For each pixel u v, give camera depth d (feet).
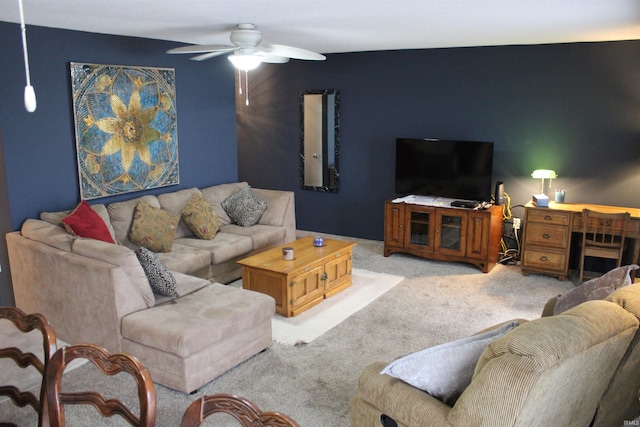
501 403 6.23
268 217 19.94
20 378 11.68
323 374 11.80
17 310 7.26
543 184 18.75
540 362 6.06
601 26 13.85
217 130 20.52
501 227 19.70
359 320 14.66
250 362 12.29
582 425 8.15
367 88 21.89
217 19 12.83
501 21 12.98
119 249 11.91
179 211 18.08
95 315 12.04
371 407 8.01
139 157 17.56
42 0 10.58
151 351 11.17
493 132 19.80
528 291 16.92
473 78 19.80
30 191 14.83
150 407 5.52
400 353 12.80
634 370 8.29
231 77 20.76
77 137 15.66
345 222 23.59
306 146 23.68
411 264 19.70
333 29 14.48
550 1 10.26
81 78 15.52
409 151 20.38
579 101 18.15
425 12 11.59
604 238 17.06
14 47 14.01
